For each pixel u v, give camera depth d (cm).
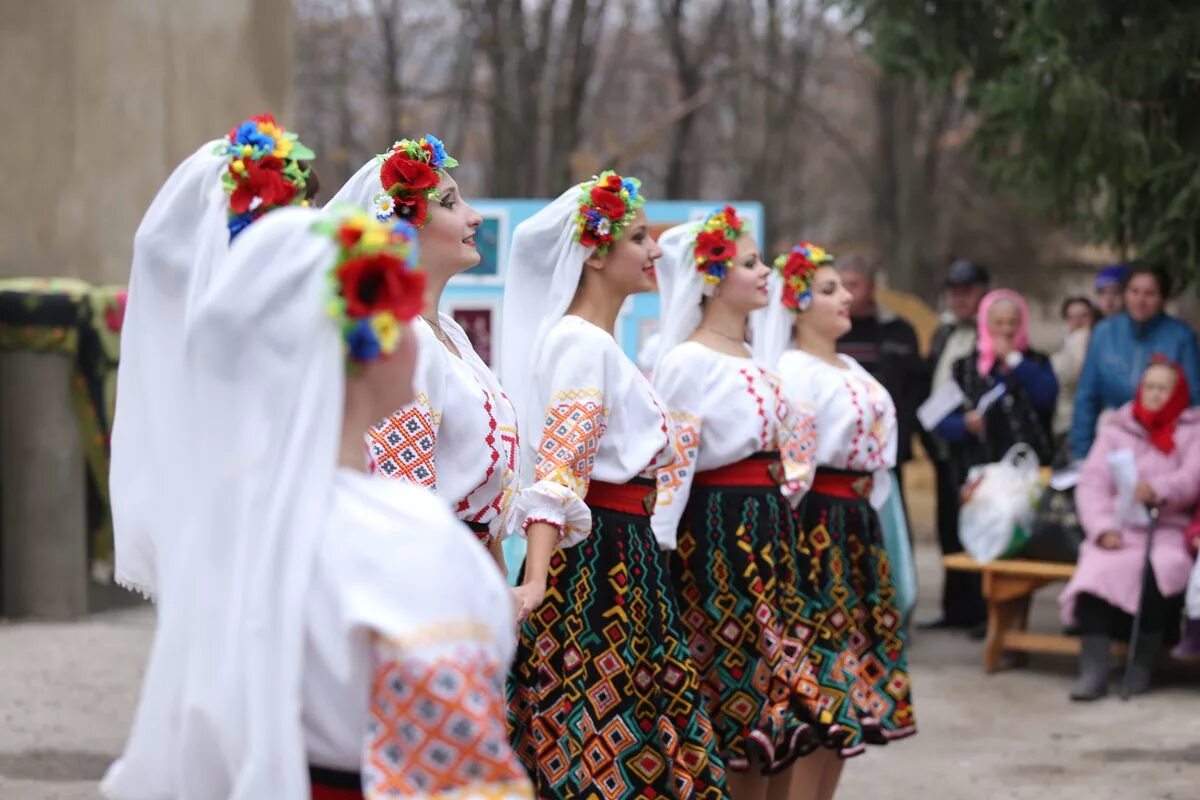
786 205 3425
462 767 200
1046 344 2892
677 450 439
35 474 827
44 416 824
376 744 202
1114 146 762
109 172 973
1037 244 2869
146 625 823
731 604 446
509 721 397
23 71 944
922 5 851
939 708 688
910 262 2673
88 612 853
